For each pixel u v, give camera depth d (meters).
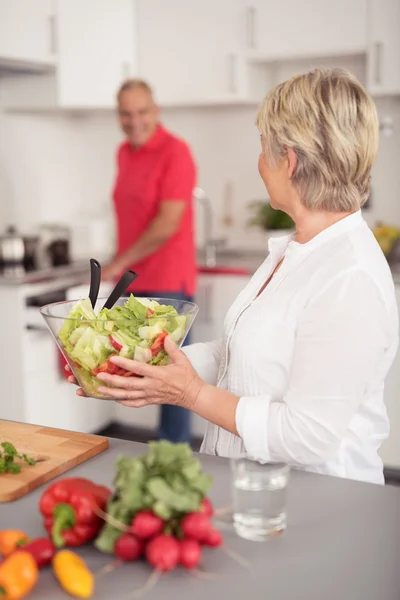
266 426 1.21
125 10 3.58
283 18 3.29
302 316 1.24
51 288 3.20
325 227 1.29
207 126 3.91
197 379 1.23
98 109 3.84
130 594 0.87
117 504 0.93
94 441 1.32
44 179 3.87
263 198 3.83
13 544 0.94
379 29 3.12
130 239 3.21
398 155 3.48
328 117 1.20
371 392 1.26
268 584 0.89
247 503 0.99
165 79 3.62
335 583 0.90
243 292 1.47
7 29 3.07
